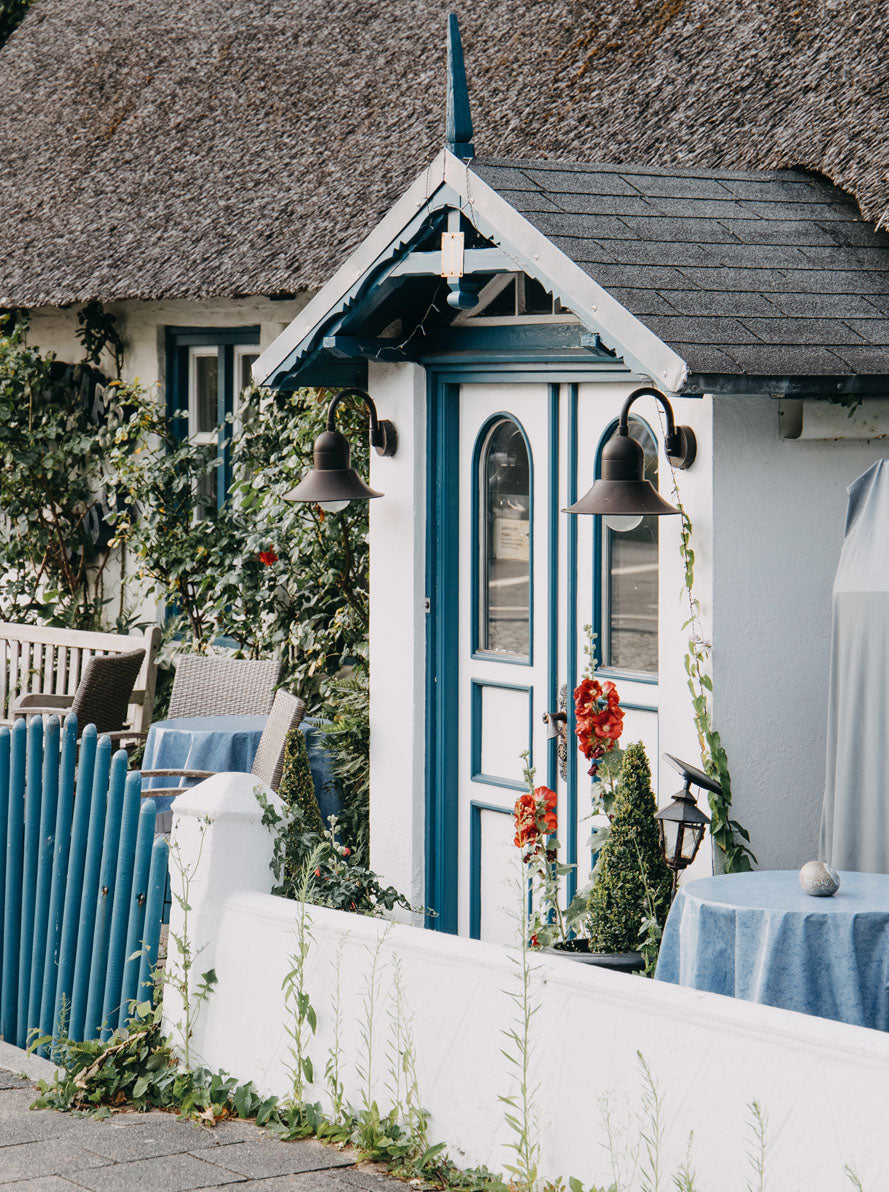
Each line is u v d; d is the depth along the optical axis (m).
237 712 9.19
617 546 6.65
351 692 8.64
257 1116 5.38
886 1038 3.91
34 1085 5.86
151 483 10.42
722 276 5.80
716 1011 4.20
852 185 6.66
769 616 5.93
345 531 9.05
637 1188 4.34
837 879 4.91
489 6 10.37
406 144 9.55
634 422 6.46
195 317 10.92
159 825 7.57
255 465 9.84
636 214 6.02
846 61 7.39
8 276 11.22
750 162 7.22
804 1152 3.97
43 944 6.51
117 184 11.36
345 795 8.25
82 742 6.32
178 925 5.80
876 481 5.73
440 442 7.27
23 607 11.95
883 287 6.07
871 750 5.59
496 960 4.80
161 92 12.12
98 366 11.66
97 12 13.89
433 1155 4.85
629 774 5.96
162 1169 4.94
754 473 5.89
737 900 4.84
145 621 11.36
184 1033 5.68
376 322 7.11
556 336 6.63
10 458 11.62
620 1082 4.42
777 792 5.95
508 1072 4.73
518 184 5.97
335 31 11.36
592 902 5.96
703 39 8.41
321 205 9.52
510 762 7.15
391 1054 5.07
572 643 6.81
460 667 7.34
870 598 5.57
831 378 5.41
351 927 5.23
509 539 7.13
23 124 13.12
